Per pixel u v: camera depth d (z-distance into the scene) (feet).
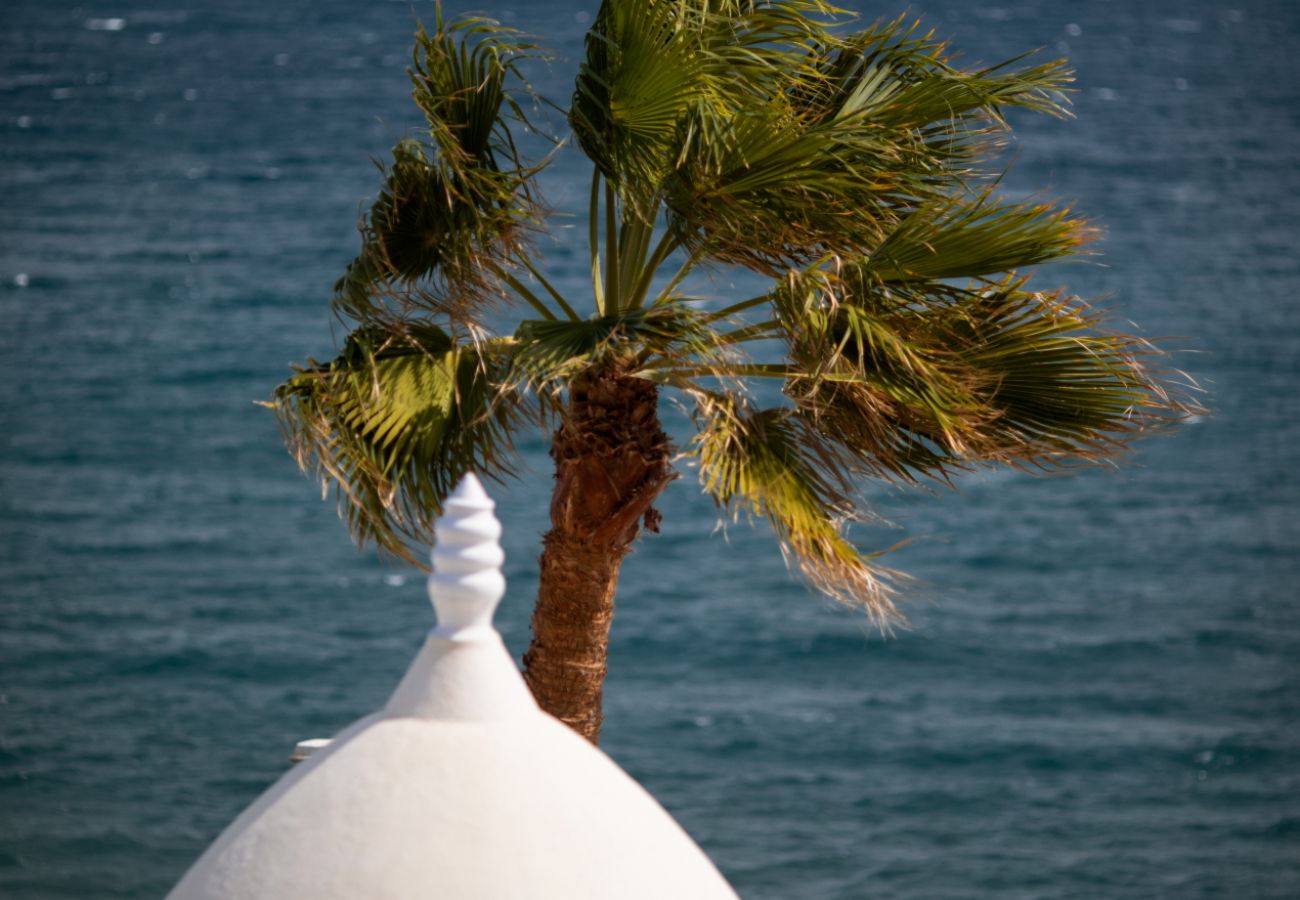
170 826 387.14
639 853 43.62
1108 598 567.59
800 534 101.14
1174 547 621.72
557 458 110.63
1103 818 407.03
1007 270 101.76
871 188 99.71
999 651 517.14
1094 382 101.55
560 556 110.63
